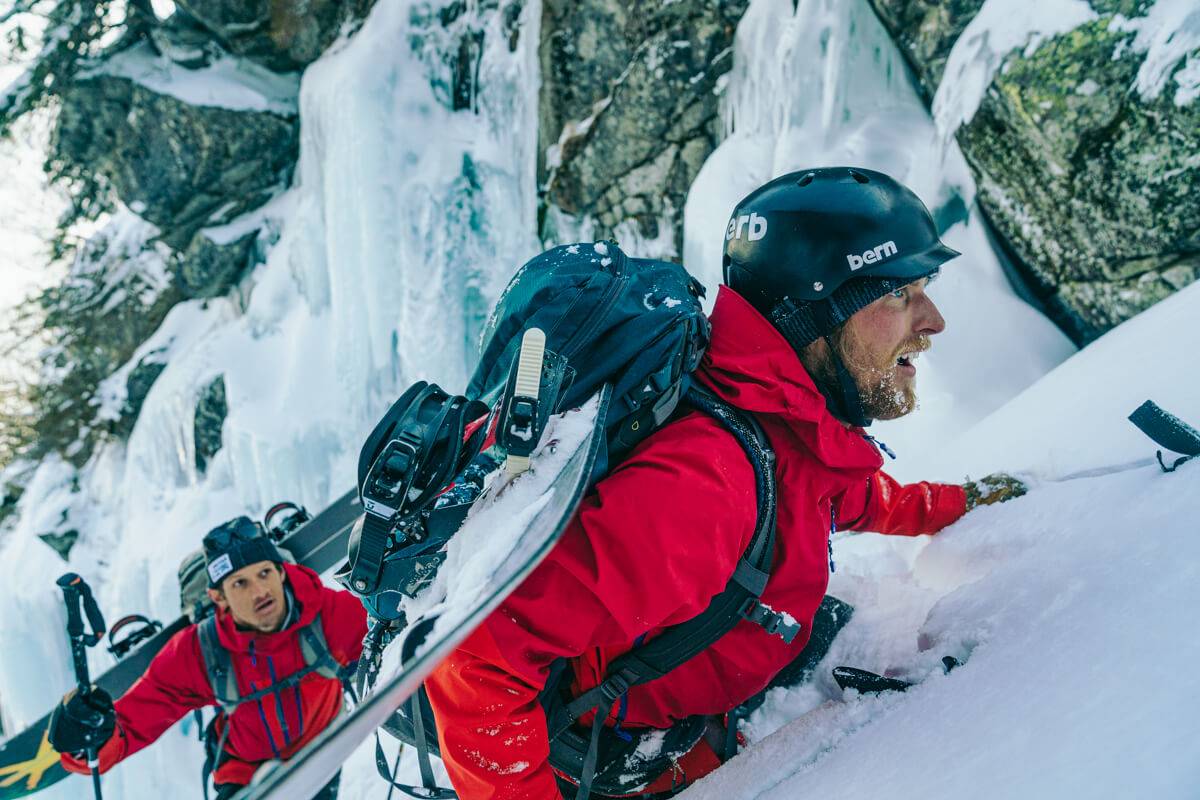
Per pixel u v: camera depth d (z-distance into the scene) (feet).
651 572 3.24
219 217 20.35
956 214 10.66
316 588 8.09
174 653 7.91
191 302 23.04
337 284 17.16
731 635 3.90
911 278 3.67
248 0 18.44
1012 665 3.08
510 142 16.47
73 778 16.20
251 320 19.71
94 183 24.44
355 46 17.16
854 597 4.99
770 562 3.67
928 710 3.28
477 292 16.39
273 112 19.34
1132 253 9.12
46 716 7.99
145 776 15.92
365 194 16.31
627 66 14.64
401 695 2.39
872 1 11.73
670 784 4.37
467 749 3.46
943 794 2.59
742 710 4.51
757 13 13.03
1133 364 5.82
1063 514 4.13
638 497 3.27
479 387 3.93
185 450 20.20
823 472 3.75
